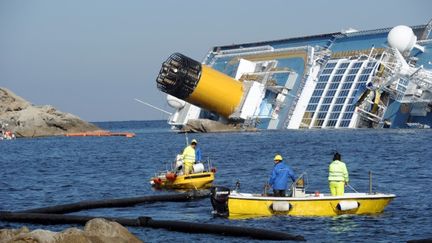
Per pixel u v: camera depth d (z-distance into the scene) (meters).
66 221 35.62
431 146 88.38
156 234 31.88
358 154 81.12
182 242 30.09
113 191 51.94
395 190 47.69
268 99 159.12
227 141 119.06
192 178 49.28
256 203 35.72
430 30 155.62
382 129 136.25
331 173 36.12
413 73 133.38
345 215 35.56
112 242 23.92
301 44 174.62
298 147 96.69
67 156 97.06
